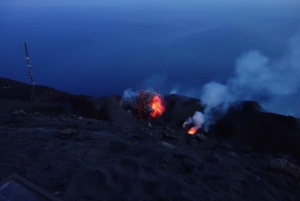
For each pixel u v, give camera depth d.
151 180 4.93
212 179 5.23
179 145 7.47
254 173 5.83
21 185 3.63
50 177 4.84
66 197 4.14
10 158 5.58
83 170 4.97
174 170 5.54
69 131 7.53
